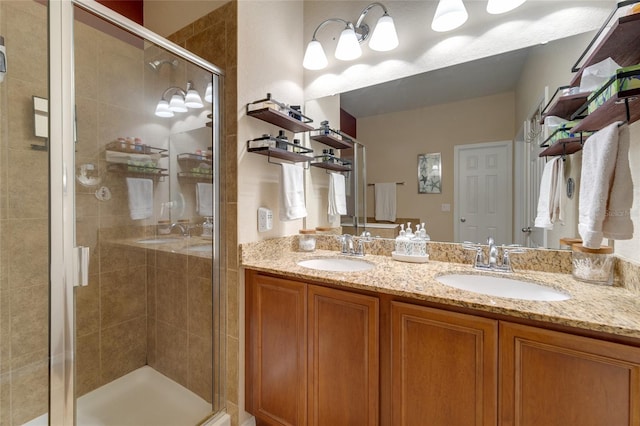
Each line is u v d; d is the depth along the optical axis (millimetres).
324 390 1288
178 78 1652
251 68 1637
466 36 1554
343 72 1937
